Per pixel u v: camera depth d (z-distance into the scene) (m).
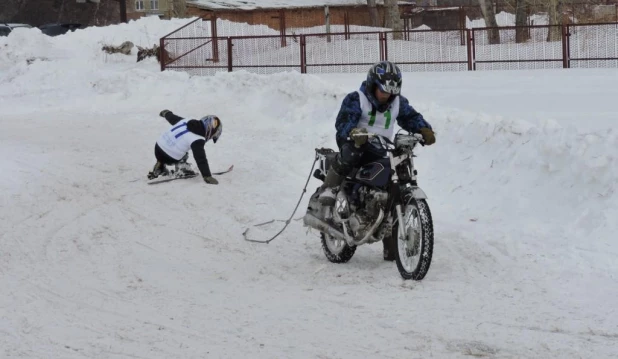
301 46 38.91
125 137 23.78
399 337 8.64
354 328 8.99
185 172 18.02
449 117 18.39
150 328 9.27
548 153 14.48
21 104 34.59
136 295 10.69
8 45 46.41
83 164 19.67
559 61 37.06
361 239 11.22
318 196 11.90
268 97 27.19
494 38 38.62
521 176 14.73
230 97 28.97
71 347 8.70
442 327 8.87
